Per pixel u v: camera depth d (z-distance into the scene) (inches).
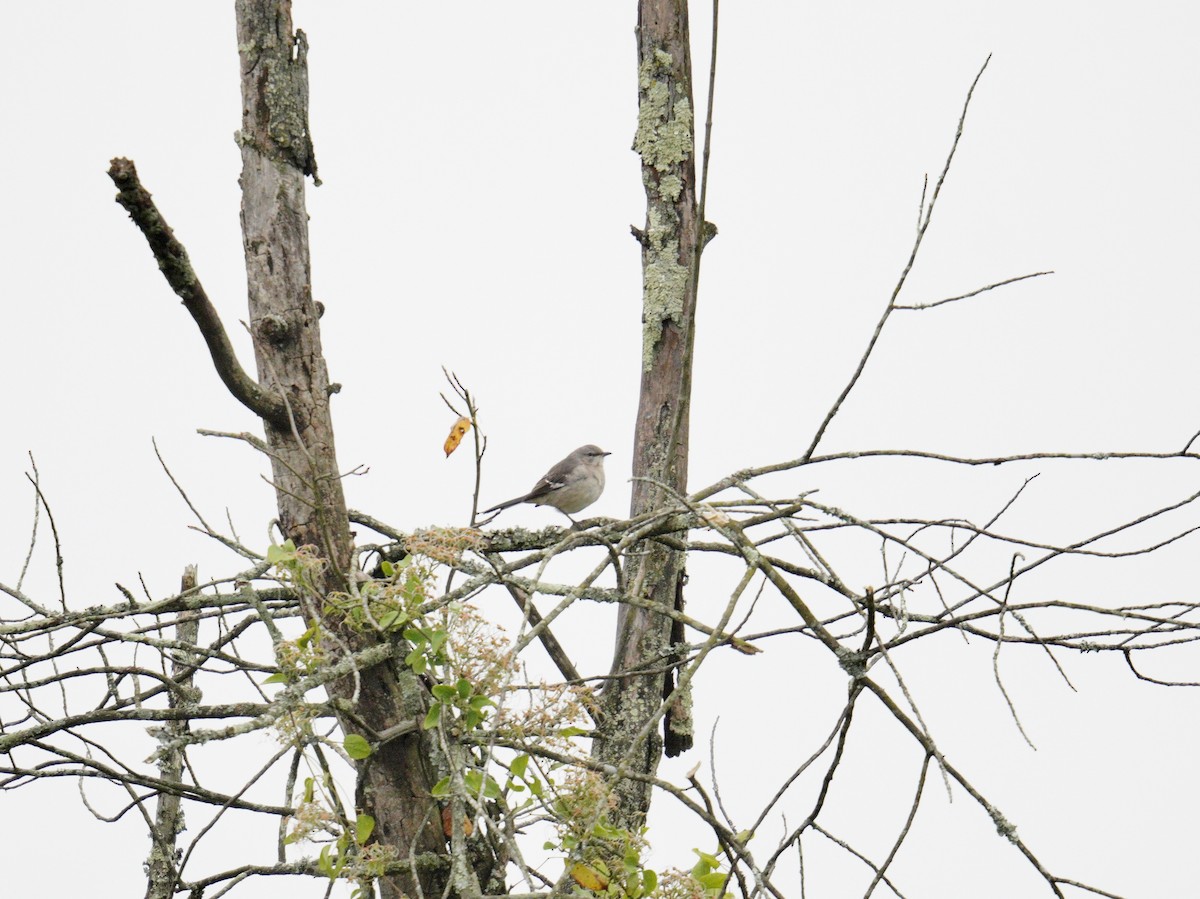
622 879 367.9
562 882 341.1
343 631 412.5
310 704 354.6
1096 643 408.5
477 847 406.6
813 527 403.9
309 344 431.8
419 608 382.6
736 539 351.3
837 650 332.5
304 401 428.1
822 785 331.6
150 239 370.9
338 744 371.9
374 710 408.5
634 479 361.7
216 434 400.5
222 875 412.2
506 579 412.2
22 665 416.5
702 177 409.1
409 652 398.9
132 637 414.3
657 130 546.9
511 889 399.2
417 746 408.2
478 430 402.9
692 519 404.5
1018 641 406.0
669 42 550.9
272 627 385.7
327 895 373.4
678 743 524.4
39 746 392.8
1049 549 403.5
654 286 535.2
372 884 372.5
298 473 401.4
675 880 370.6
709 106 403.2
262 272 432.5
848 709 328.5
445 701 362.9
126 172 358.9
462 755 370.3
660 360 529.7
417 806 408.8
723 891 329.4
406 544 403.5
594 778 360.5
